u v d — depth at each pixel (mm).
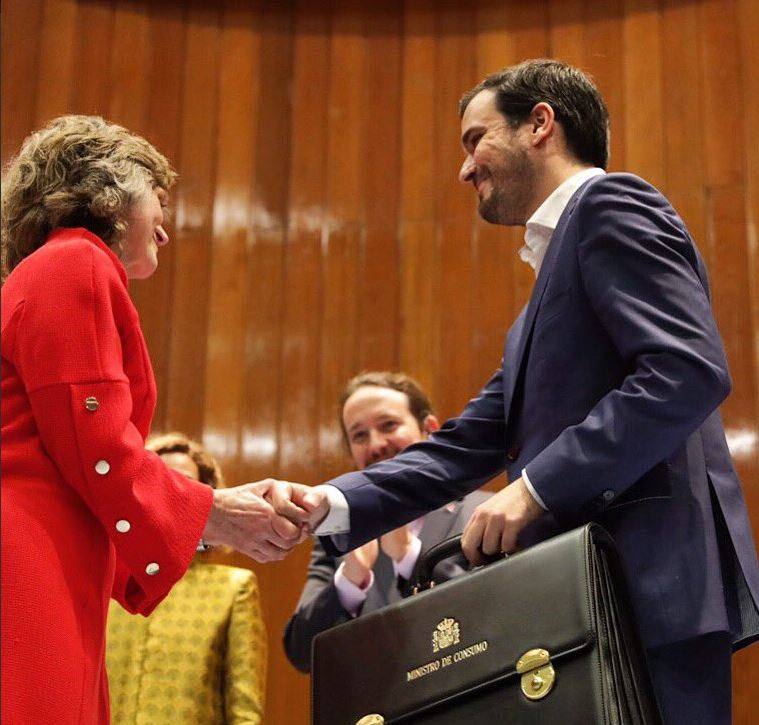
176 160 4168
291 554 3846
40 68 4121
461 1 4266
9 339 1562
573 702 1459
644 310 1609
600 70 4066
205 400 3998
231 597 2727
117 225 1741
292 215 4164
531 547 1583
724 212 3807
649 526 1587
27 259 1638
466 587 1615
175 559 1574
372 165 4188
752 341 3670
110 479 1527
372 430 2852
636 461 1555
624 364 1680
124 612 2699
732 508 1655
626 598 1523
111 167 1755
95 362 1554
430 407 2984
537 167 1948
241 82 4258
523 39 4184
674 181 3891
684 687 1529
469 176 2041
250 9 4305
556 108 1968
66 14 4184
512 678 1517
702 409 1557
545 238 1871
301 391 4016
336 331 4059
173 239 4098
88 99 4137
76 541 1530
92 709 1509
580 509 1585
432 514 2633
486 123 2000
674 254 1652
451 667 1569
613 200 1709
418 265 4082
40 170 1754
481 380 3941
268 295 4094
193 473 2973
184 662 2633
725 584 1620
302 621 2602
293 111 4242
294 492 1905
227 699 2629
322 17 4293
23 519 1483
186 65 4250
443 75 4223
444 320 4020
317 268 4113
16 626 1434
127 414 1568
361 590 2568
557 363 1705
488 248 4047
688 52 3982
